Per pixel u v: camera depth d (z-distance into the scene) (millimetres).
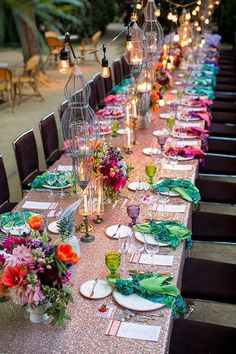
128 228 2859
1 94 9555
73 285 2365
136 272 2453
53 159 4738
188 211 3100
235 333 2473
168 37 7539
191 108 5508
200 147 4246
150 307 2186
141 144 4316
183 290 2840
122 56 8516
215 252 4238
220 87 8016
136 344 1991
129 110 4523
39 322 2121
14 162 6203
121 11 19125
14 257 1998
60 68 3002
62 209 3145
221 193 4012
